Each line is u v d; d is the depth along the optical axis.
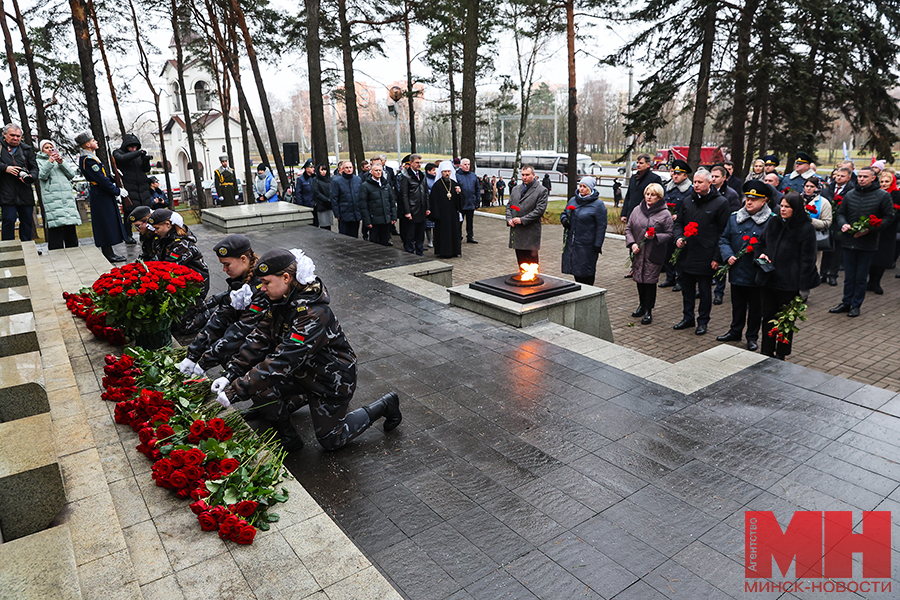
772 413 4.27
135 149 10.55
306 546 2.71
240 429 3.61
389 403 3.99
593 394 4.63
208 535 2.76
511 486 3.43
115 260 9.31
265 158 20.00
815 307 9.37
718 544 2.92
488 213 20.56
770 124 19.50
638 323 8.62
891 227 9.56
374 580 2.50
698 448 3.82
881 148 20.52
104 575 2.38
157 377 4.10
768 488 3.38
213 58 28.22
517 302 6.52
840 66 18.33
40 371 3.70
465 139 18.55
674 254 8.07
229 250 4.04
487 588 2.65
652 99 19.14
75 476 3.08
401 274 8.63
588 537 2.98
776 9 16.86
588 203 8.47
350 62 21.91
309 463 3.72
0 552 2.28
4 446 2.80
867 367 6.82
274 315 3.51
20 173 9.15
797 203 6.00
